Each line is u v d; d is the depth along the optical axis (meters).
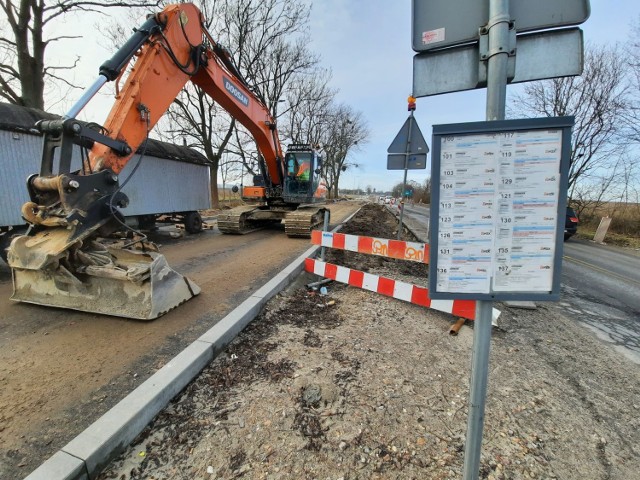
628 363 3.44
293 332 3.62
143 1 13.17
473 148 1.32
